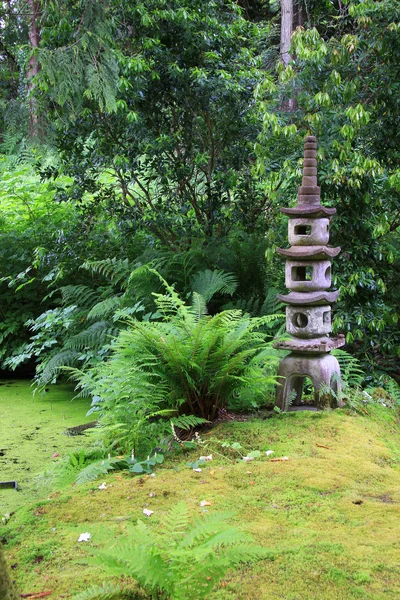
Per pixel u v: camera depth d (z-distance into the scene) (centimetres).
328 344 431
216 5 697
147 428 396
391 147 589
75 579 231
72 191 734
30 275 770
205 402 428
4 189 927
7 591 192
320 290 441
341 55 564
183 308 441
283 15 1129
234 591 219
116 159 666
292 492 307
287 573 229
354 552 244
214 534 215
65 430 511
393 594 216
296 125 602
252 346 495
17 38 514
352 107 567
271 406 462
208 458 360
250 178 730
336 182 562
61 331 694
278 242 661
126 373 417
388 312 611
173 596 201
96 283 762
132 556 202
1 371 764
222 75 654
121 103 614
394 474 339
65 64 443
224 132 711
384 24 559
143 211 730
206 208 720
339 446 375
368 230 607
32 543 262
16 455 448
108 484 329
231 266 647
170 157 730
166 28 665
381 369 618
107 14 557
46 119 458
